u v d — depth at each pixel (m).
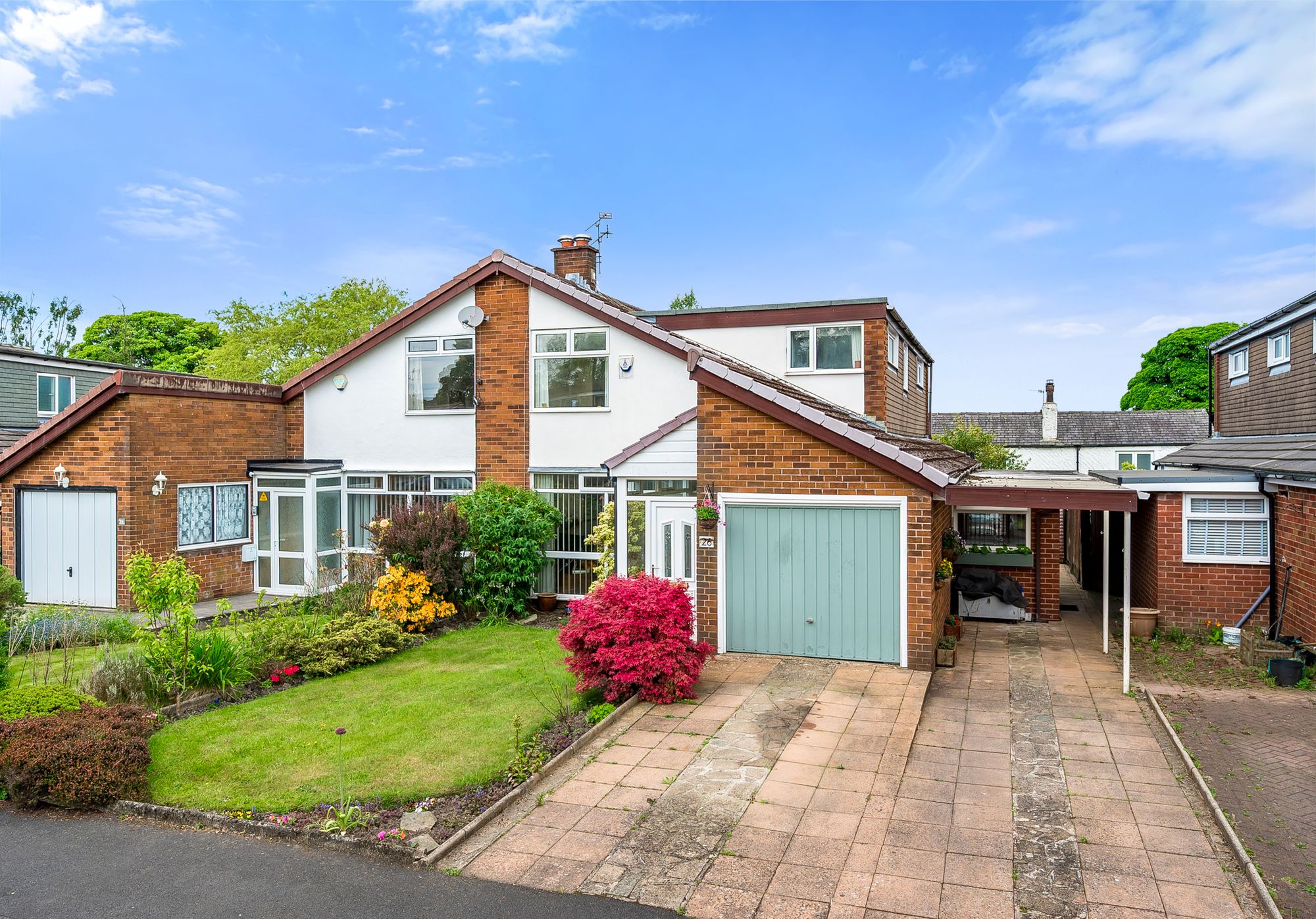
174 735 8.10
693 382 14.66
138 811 6.58
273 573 16.17
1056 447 38.72
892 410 18.03
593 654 9.20
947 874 5.53
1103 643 12.08
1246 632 11.73
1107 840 6.00
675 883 5.45
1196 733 8.31
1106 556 11.96
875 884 5.41
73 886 5.50
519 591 14.16
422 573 13.10
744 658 11.04
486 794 6.78
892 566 10.62
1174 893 5.27
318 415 16.92
